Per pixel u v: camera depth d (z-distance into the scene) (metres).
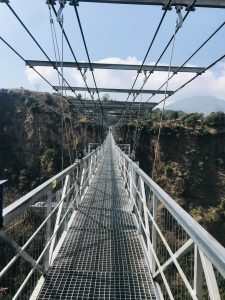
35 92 46.62
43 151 39.75
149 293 3.64
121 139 27.41
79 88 14.48
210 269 1.73
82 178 8.50
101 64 9.20
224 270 1.42
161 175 34.53
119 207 7.61
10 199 28.89
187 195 33.94
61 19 4.81
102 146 22.27
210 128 38.12
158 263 3.31
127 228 5.96
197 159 35.94
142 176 4.68
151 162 34.62
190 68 9.05
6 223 2.31
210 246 1.59
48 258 3.93
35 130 41.78
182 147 36.06
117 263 4.38
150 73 8.20
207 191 34.41
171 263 2.69
